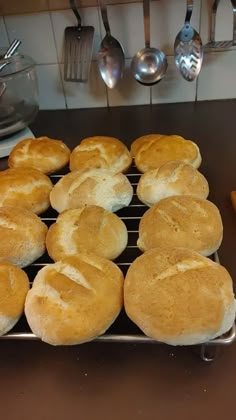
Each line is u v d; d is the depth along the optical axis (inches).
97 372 10.9
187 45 22.1
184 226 12.5
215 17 21.7
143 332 10.5
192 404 10.0
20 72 20.2
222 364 10.8
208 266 10.7
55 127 23.9
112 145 17.9
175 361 11.0
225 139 21.0
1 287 11.1
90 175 15.6
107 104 25.4
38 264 13.6
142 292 10.3
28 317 10.7
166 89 24.5
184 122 23.0
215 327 9.7
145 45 22.6
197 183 15.1
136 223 15.2
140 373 10.8
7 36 23.5
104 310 10.4
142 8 21.8
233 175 17.9
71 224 13.3
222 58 23.1
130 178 17.8
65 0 21.8
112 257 13.0
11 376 11.1
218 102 24.6
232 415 9.7
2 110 20.5
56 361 11.3
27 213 14.1
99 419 9.9
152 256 11.1
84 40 22.8
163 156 16.9
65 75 23.9
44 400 10.4
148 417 9.8
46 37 23.2
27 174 16.2
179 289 10.0
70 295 10.3
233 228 14.9
